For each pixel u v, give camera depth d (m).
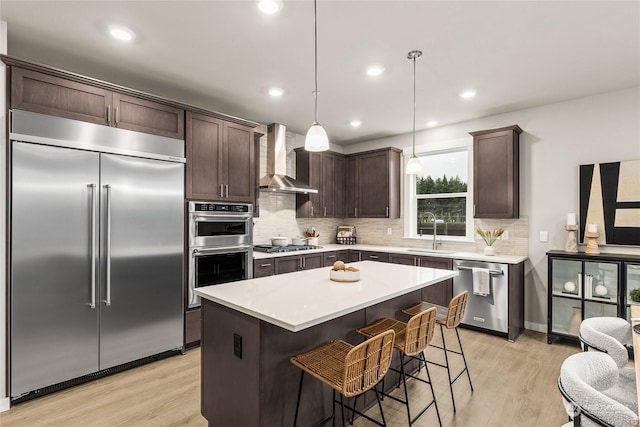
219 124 3.52
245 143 3.77
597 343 1.69
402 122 4.57
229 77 3.14
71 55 2.70
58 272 2.45
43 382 2.41
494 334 3.77
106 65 2.88
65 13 2.15
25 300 2.32
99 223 2.64
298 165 5.21
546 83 3.26
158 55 2.71
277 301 1.85
